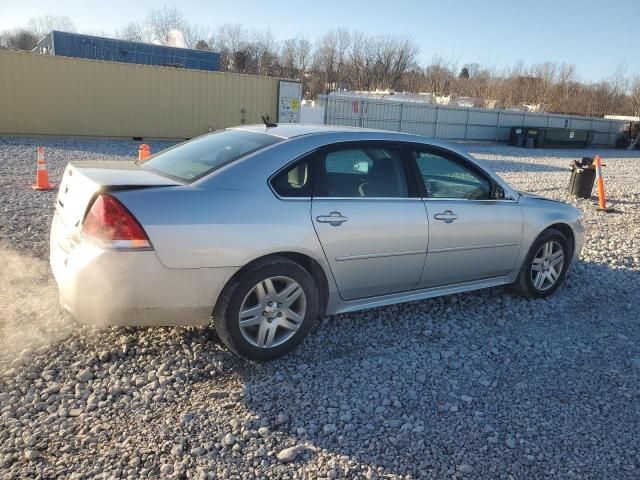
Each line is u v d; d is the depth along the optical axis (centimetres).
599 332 445
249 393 322
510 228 463
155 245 306
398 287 416
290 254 357
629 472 273
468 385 348
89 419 288
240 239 328
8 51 1786
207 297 326
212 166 351
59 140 1892
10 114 1834
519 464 274
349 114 2866
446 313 463
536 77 5969
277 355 358
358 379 346
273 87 2303
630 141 3966
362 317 440
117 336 372
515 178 1579
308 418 302
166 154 407
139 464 257
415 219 402
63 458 257
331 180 374
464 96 5688
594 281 575
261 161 352
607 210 1040
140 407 301
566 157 2648
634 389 353
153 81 2056
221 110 2212
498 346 408
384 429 297
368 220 379
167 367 341
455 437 294
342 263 375
